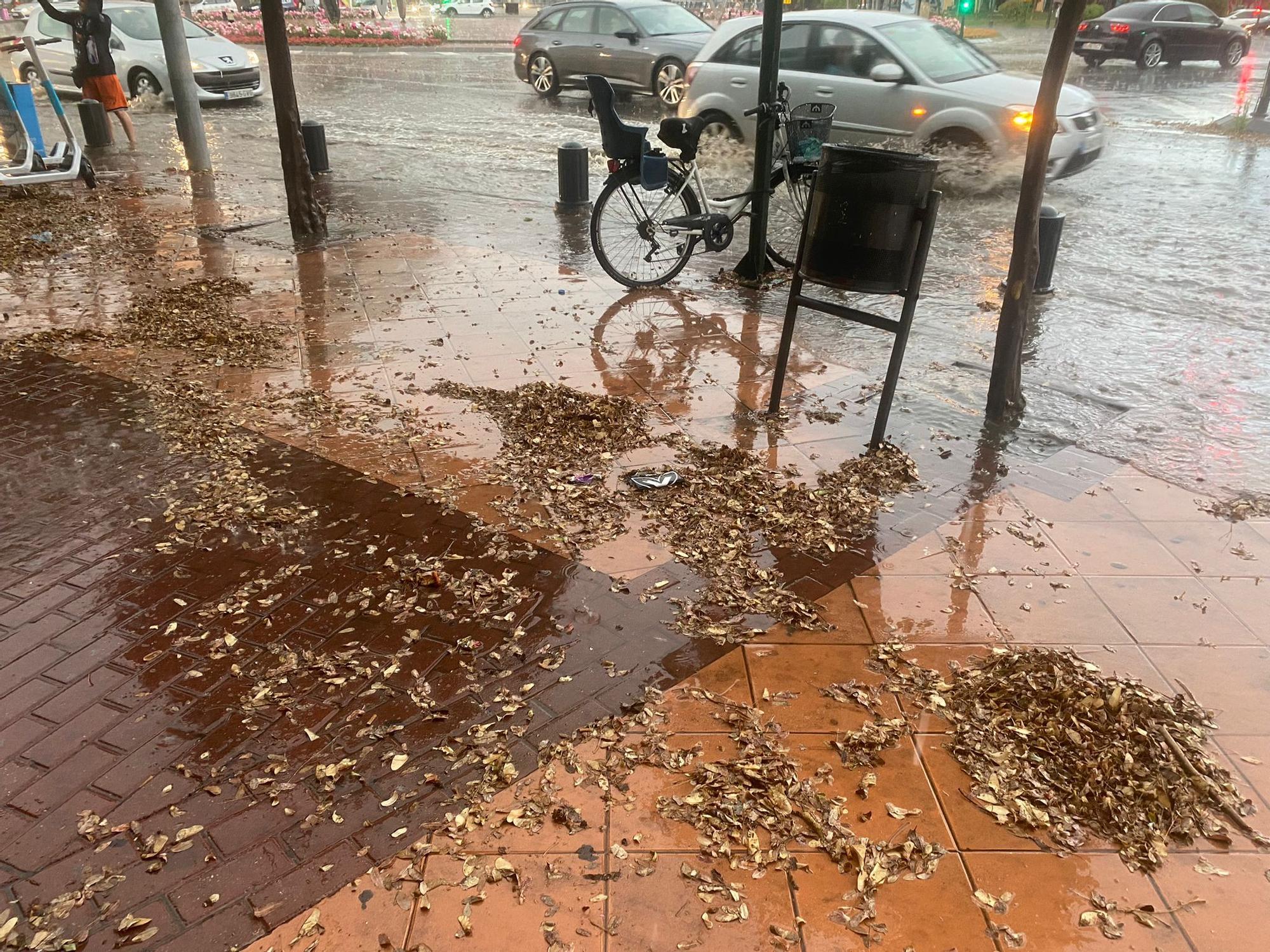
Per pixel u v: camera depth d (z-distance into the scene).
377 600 3.58
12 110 10.07
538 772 2.79
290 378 5.62
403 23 36.69
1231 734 2.92
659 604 3.55
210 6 45.16
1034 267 4.76
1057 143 9.81
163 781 2.76
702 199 7.23
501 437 4.87
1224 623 3.45
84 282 7.48
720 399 5.37
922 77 10.09
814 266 4.68
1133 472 4.57
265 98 18.77
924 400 5.38
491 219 9.54
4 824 2.62
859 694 3.07
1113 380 5.72
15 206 10.03
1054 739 2.88
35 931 2.32
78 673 3.19
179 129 11.83
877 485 4.41
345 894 2.40
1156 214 9.53
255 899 2.40
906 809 2.64
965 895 2.40
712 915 2.34
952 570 3.78
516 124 15.26
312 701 3.07
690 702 3.05
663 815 2.63
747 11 36.09
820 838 2.55
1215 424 5.11
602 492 4.34
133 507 4.21
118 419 5.07
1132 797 2.68
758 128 7.08
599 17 16.56
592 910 2.36
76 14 12.80
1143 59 21.52
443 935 2.30
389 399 5.33
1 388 5.45
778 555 3.87
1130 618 3.48
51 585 3.66
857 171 4.32
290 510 4.18
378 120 15.90
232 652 3.30
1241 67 22.41
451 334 6.37
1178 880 2.44
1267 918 2.34
